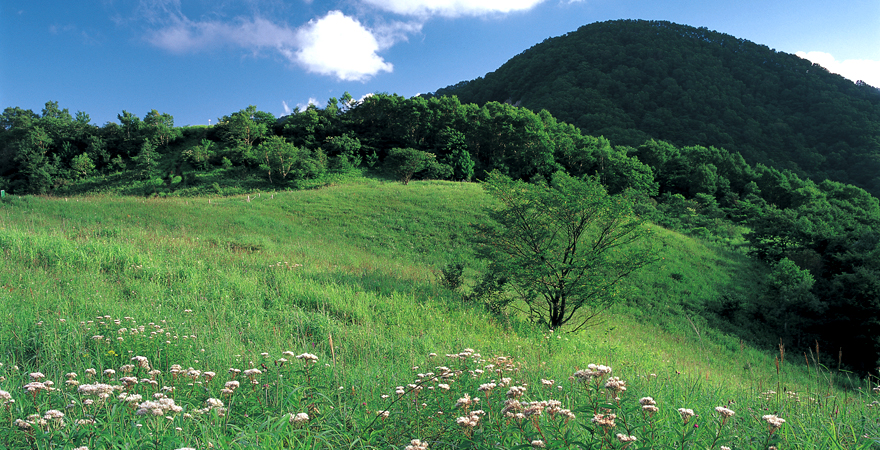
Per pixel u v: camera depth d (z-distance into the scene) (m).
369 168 74.19
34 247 12.22
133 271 11.66
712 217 51.91
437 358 6.60
